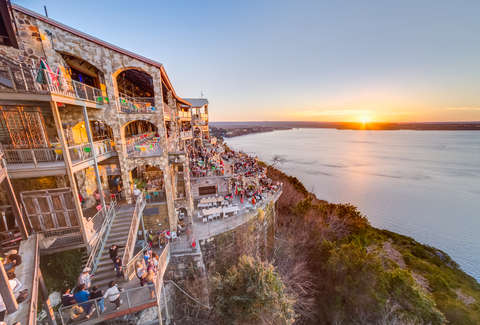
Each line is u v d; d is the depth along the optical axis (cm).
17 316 532
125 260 998
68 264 1055
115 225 1222
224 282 1302
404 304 1462
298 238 2398
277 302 1188
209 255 1702
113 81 1372
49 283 995
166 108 1938
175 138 2066
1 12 677
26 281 638
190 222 1848
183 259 1452
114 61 1348
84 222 913
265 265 1402
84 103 1088
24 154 879
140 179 1856
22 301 572
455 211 4056
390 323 1377
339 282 1694
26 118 894
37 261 730
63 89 960
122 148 1454
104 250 1084
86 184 1370
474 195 4875
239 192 2431
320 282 1873
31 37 1108
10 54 1075
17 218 805
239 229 1909
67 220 891
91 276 937
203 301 1431
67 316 752
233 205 2153
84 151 1056
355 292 1572
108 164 1513
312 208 2883
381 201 4547
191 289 1430
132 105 1612
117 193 1562
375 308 1478
